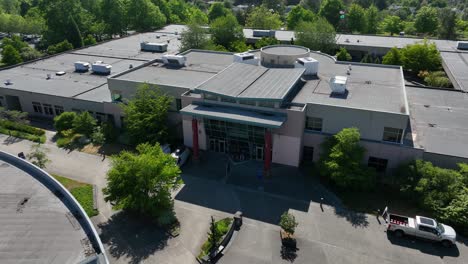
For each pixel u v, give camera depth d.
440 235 36.12
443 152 44.16
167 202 40.09
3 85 70.75
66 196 30.70
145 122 53.03
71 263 24.39
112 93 61.31
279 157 50.88
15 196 30.84
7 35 140.00
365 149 44.91
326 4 129.50
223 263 34.94
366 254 35.69
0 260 24.44
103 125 59.34
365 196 43.94
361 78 60.25
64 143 57.62
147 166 38.00
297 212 41.75
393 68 65.56
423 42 87.69
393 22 132.25
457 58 84.81
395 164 46.25
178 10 153.75
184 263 34.94
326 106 47.38
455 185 39.81
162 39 106.38
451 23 121.12
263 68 60.94
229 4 197.75
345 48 94.88
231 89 51.22
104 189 39.84
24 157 53.03
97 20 124.94
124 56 89.69
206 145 54.72
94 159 53.47
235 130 50.62
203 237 38.16
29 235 26.62
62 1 106.25
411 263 34.53
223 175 49.09
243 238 38.09
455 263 34.44
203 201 43.94
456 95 62.28
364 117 46.16
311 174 48.78
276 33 110.00
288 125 48.16
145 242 37.50
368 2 181.62
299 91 54.47
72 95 65.19
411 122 52.16
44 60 87.31
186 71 65.94
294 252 36.12
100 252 25.02
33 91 67.38
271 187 46.41
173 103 56.88
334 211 41.72
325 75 61.94
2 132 62.31
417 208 41.50
